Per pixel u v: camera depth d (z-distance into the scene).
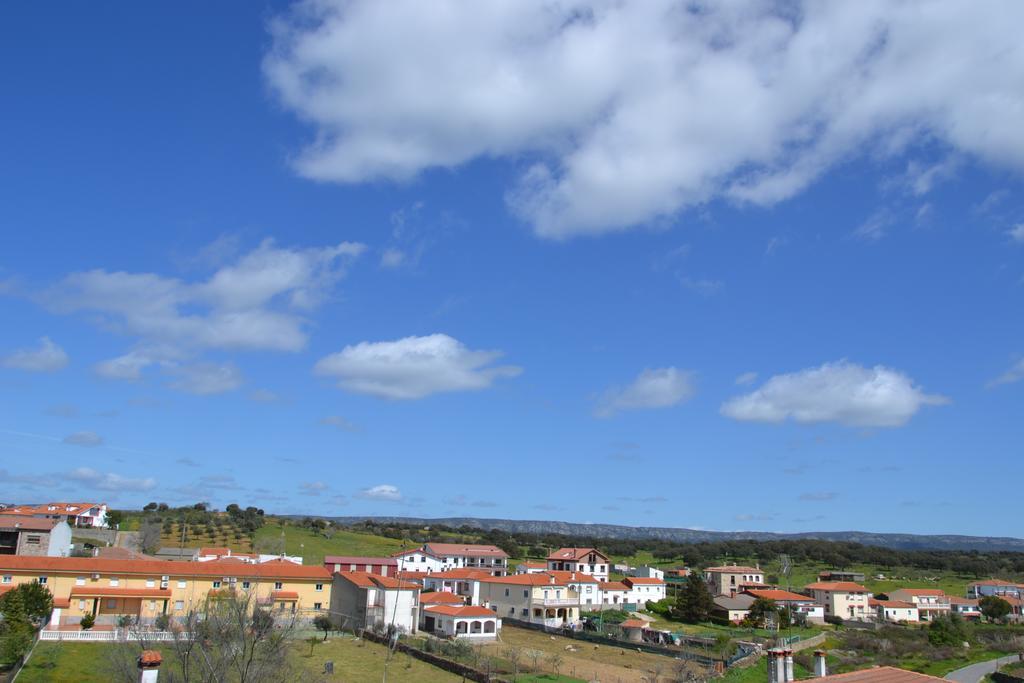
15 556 79.31
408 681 64.62
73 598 77.31
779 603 130.12
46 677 54.66
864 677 35.34
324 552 162.38
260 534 172.38
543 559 192.50
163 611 81.31
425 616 98.44
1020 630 126.69
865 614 136.38
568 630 103.44
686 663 79.69
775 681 35.16
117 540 139.25
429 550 159.00
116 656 46.16
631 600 136.88
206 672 42.59
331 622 88.25
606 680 72.81
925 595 145.62
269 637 48.38
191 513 187.75
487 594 120.94
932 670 90.06
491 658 79.00
